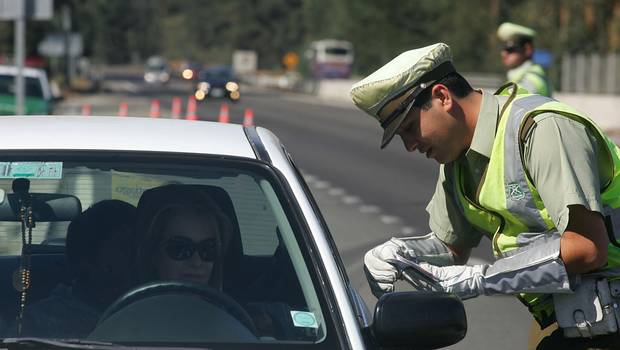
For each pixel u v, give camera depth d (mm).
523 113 10039
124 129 10727
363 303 9945
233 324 9383
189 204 10172
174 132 10773
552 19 144875
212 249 10062
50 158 10102
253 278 9836
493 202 10266
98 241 10125
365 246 30844
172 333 9312
